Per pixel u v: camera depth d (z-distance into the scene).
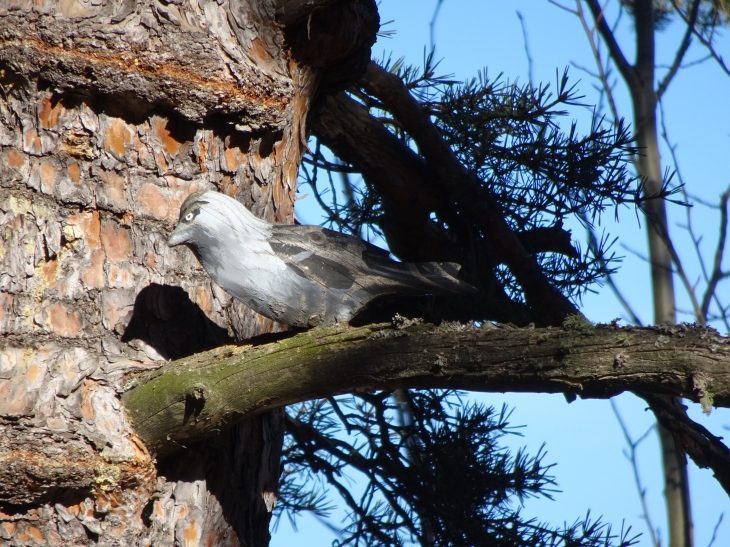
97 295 5.31
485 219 8.38
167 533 5.27
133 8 5.38
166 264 5.66
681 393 4.05
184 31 5.47
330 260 6.32
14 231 5.15
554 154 8.59
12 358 4.93
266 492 5.99
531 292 8.52
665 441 8.78
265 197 6.29
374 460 8.56
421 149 8.34
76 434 4.83
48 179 5.27
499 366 4.37
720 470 7.09
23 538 4.81
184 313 5.70
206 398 4.85
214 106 5.62
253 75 5.76
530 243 8.81
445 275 6.59
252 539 5.81
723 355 3.94
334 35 6.38
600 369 4.16
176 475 5.36
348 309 6.34
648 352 4.07
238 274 5.90
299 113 6.65
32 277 5.14
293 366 4.78
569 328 4.31
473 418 8.70
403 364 4.59
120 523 4.99
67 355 5.05
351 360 4.68
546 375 4.28
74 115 5.33
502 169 8.88
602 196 8.58
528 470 8.46
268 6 6.05
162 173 5.68
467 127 8.92
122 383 5.08
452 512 8.24
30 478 4.71
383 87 7.96
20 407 4.75
